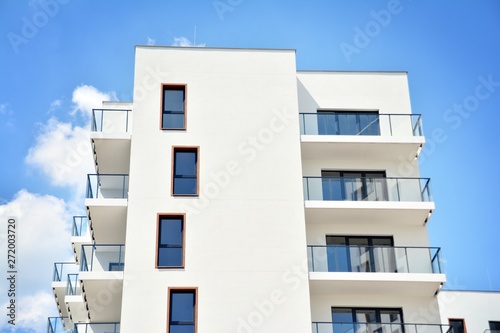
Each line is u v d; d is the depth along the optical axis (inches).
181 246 944.9
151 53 1072.8
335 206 1003.3
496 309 1240.2
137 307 901.2
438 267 976.9
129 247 936.3
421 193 1041.5
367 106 1130.7
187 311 908.0
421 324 951.0
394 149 1079.0
